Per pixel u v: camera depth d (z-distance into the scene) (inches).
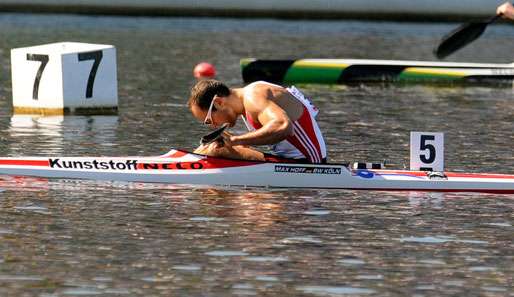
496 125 2201.0
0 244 1205.7
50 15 4670.3
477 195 1508.4
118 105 2409.0
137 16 4726.9
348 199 1460.4
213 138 1445.6
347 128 2123.5
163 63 3280.0
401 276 1118.4
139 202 1413.6
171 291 1056.8
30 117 2212.1
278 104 1502.2
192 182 1528.1
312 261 1165.1
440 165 1551.4
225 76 3063.5
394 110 2434.8
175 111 2321.6
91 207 1381.6
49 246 1202.6
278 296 1047.6
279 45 3858.3
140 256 1171.3
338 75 3046.3
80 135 1961.1
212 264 1146.7
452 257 1191.6
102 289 1059.3
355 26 4547.2
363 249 1216.8
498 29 4606.3
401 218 1360.7
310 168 1520.7
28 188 1475.1
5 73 2947.8
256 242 1234.6
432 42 4045.3
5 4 4736.7
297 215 1362.0
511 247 1235.9
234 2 4731.8
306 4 4746.6
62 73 2233.0
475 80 3024.1
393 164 1724.9
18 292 1045.2
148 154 1772.9
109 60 2283.5
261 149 1819.6
